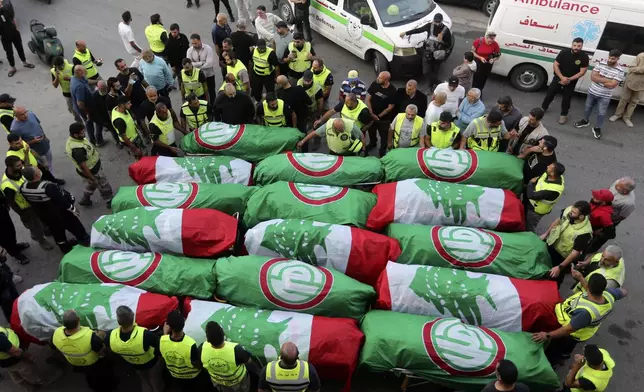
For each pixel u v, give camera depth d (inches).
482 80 418.6
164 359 206.5
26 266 305.4
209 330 188.5
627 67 403.5
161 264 247.9
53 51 463.5
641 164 376.8
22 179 281.4
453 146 320.2
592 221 267.9
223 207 284.5
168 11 571.8
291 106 349.4
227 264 245.8
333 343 216.1
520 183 294.7
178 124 350.9
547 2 408.5
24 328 231.0
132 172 310.5
